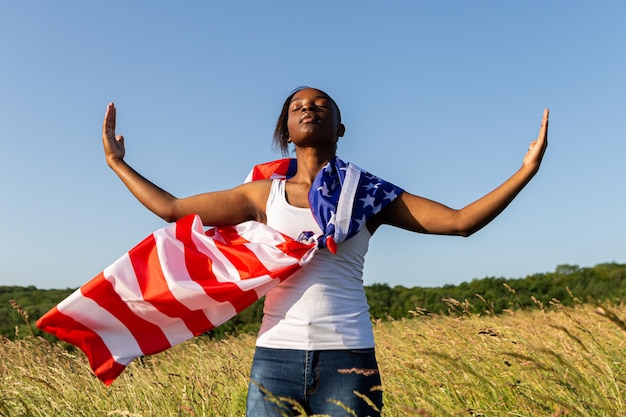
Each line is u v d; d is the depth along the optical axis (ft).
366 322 8.80
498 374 13.14
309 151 9.46
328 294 8.56
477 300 61.31
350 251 8.82
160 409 15.07
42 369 18.24
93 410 15.83
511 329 16.90
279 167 10.80
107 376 10.08
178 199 10.08
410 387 14.08
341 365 8.34
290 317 8.57
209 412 14.23
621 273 85.56
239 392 15.99
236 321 49.90
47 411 15.43
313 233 8.85
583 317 17.51
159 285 9.71
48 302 55.77
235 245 9.43
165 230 9.98
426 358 14.23
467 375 12.94
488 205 8.77
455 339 16.39
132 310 9.96
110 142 10.52
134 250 9.97
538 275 90.22
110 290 9.94
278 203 9.29
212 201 9.88
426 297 69.26
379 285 78.74
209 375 17.44
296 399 8.39
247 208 9.84
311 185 9.21
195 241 9.78
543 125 8.75
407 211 9.07
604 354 13.91
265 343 8.67
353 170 9.13
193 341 27.02
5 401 15.02
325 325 8.41
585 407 10.52
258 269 8.95
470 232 8.95
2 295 58.54
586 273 88.99
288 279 8.82
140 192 10.09
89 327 10.11
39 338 22.44
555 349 13.91
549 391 11.36
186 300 9.59
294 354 8.41
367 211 8.80
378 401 8.55
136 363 20.15
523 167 8.78
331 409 8.29
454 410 11.13
